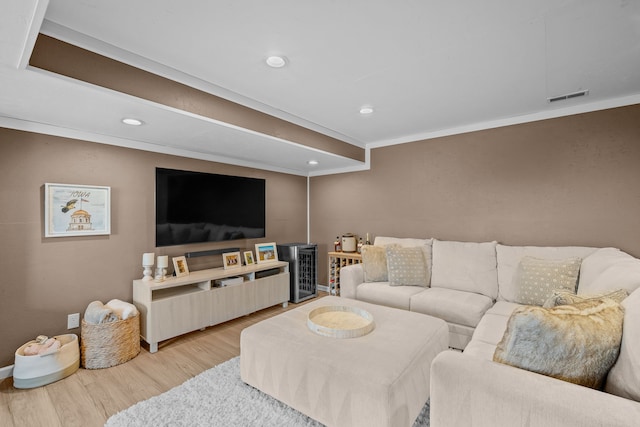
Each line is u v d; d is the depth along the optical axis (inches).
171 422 67.9
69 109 81.7
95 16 61.1
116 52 72.6
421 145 148.9
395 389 56.2
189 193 130.0
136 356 101.0
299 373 67.2
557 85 95.1
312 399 64.9
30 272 92.9
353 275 132.4
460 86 96.0
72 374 89.2
